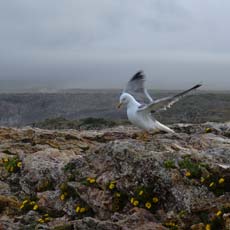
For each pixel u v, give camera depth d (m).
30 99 114.50
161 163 16.16
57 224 15.70
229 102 96.31
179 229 14.10
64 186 17.28
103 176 16.80
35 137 25.31
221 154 17.58
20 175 19.94
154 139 20.05
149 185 15.91
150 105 19.92
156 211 15.25
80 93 128.00
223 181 15.24
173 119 77.12
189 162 16.20
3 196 18.06
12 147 23.33
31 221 16.11
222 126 24.86
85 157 18.23
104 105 114.12
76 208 16.47
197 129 24.77
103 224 13.99
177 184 15.47
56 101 115.31
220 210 14.27
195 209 14.59
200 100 96.75
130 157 16.64
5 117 102.75
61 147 23.36
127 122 52.97
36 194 18.31
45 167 19.25
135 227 14.06
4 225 15.48
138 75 22.36
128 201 16.00
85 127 50.84
